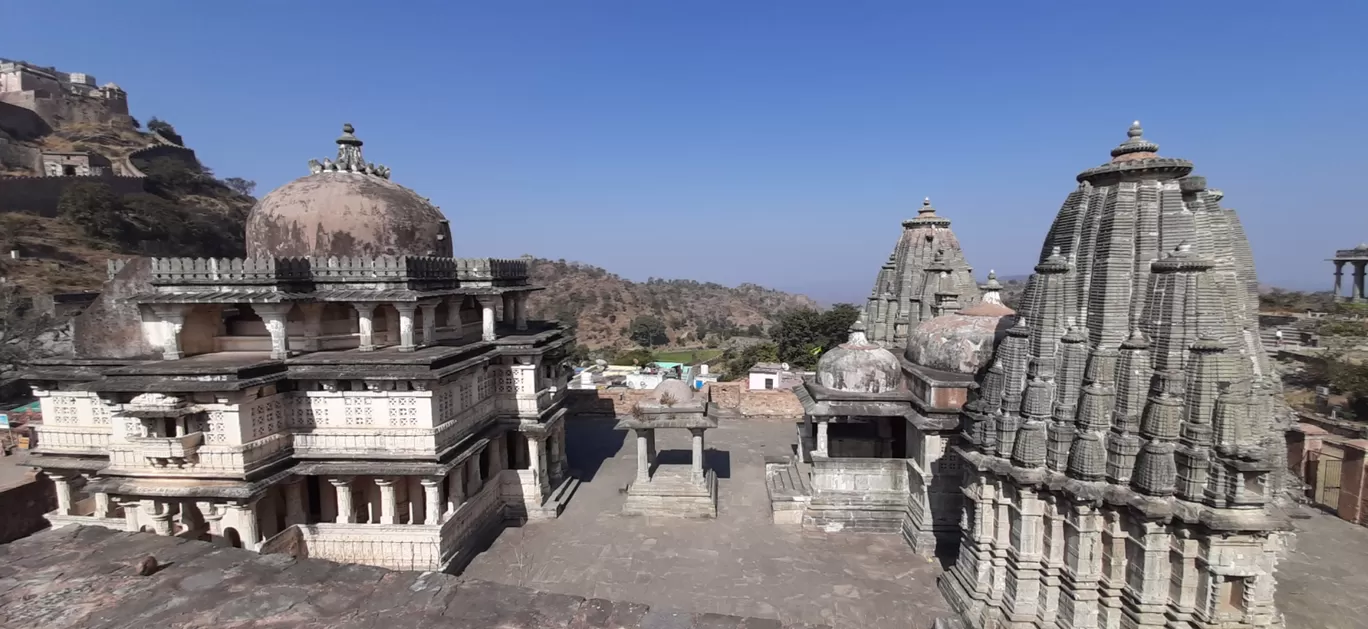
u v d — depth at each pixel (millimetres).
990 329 22906
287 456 20016
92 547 8945
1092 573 14906
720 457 32656
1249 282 17359
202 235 99938
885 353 24797
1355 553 20766
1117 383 14617
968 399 18969
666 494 25469
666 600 19047
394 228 24016
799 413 40594
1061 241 17156
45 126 113375
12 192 85375
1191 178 16188
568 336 30609
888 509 23781
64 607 7621
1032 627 15953
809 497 24453
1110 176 15914
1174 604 13758
